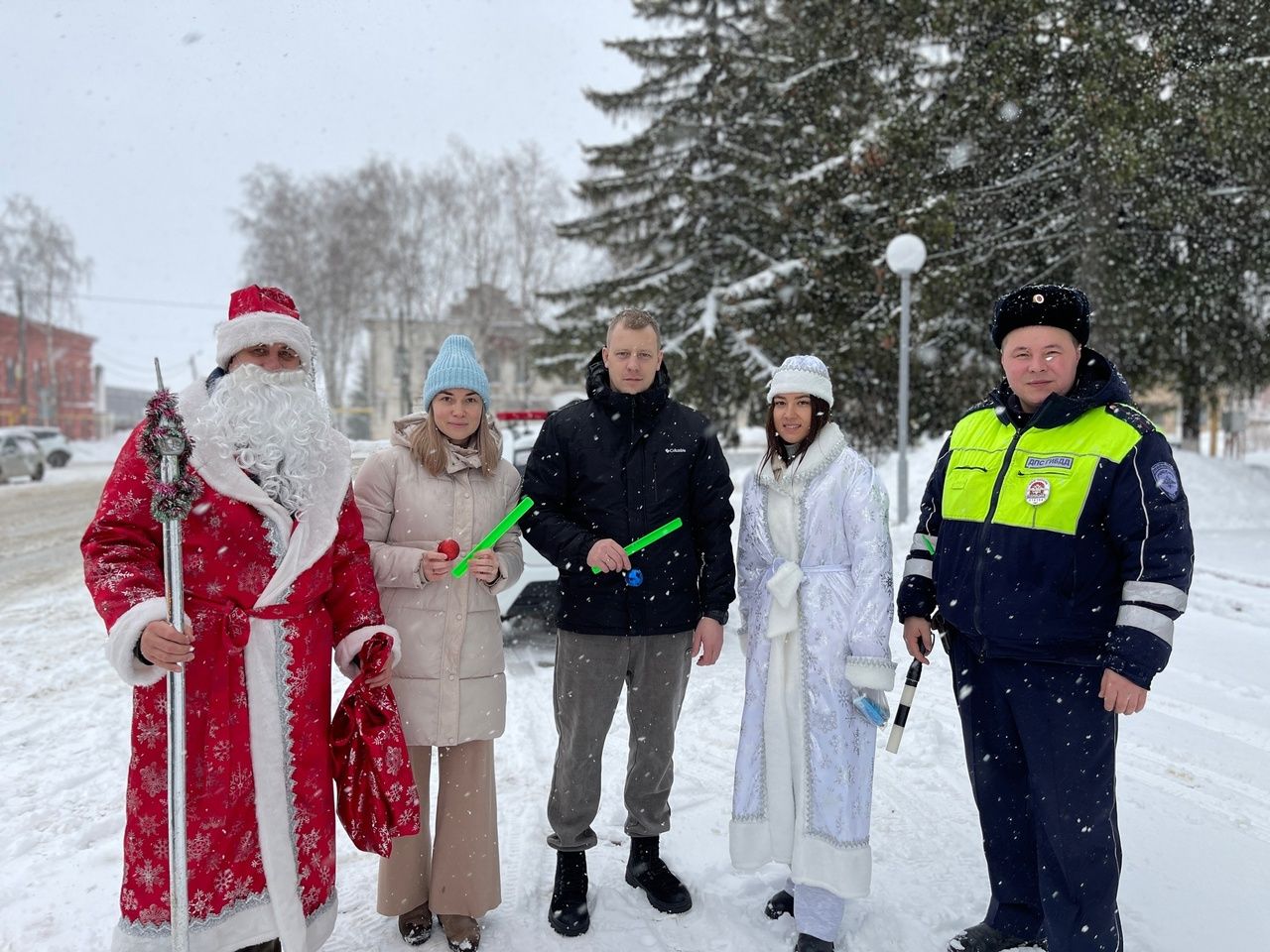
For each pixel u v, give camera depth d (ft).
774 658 8.20
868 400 47.60
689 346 51.78
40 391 146.20
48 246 141.08
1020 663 7.16
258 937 6.38
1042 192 36.55
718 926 8.05
